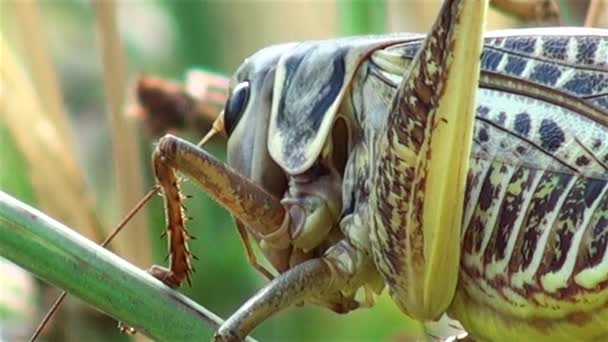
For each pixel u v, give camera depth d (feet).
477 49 0.53
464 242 0.55
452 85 0.54
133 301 0.53
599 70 0.54
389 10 0.69
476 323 0.55
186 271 0.56
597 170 0.53
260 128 0.58
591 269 0.53
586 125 0.54
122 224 0.59
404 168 0.55
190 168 0.56
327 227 0.57
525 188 0.54
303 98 0.57
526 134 0.54
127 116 0.68
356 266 0.57
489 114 0.54
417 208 0.55
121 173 0.69
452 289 0.55
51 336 0.69
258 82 0.58
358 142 0.57
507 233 0.54
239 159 0.59
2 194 0.53
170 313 0.54
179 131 0.67
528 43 0.55
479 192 0.54
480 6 0.53
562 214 0.53
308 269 0.56
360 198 0.57
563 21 0.68
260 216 0.57
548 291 0.53
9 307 0.68
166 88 0.67
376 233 0.56
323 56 0.57
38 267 0.53
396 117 0.54
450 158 0.54
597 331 0.53
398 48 0.56
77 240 0.53
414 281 0.55
